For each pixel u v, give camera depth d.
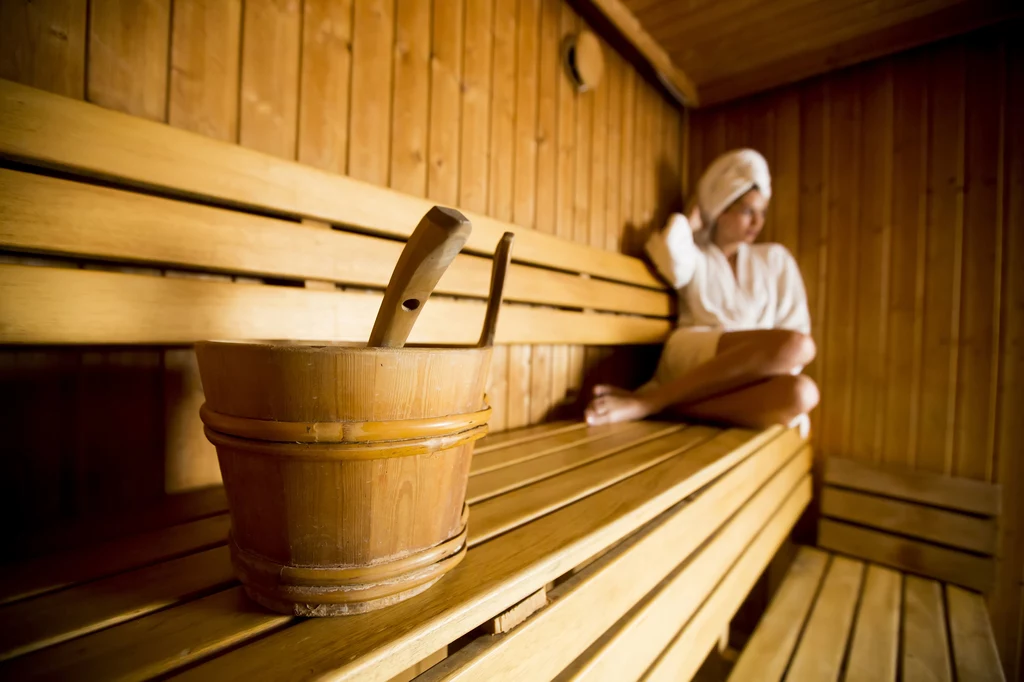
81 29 0.77
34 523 0.74
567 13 1.81
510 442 1.33
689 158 2.69
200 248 0.80
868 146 2.20
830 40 2.15
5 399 0.72
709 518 1.10
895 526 2.02
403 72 1.23
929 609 1.62
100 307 0.70
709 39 2.14
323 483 0.45
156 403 0.86
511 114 1.56
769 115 2.46
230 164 0.83
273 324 0.88
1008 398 1.88
